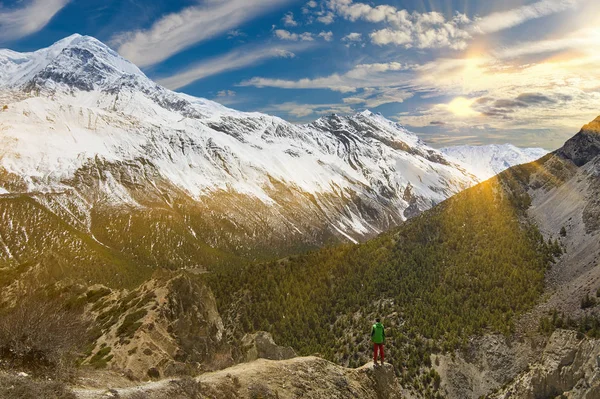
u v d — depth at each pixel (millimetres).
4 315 25469
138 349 37719
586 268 119438
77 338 28078
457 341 113375
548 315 109562
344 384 32406
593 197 146375
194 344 45312
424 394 103250
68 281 60688
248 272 173875
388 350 117062
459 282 138750
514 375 98812
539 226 156500
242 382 27703
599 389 65312
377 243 187000
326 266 174875
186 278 54312
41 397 18266
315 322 146000
